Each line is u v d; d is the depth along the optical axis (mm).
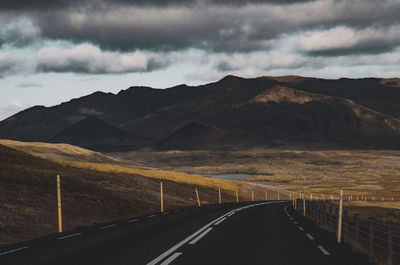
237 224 23219
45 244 14602
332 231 20406
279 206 51469
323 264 11266
